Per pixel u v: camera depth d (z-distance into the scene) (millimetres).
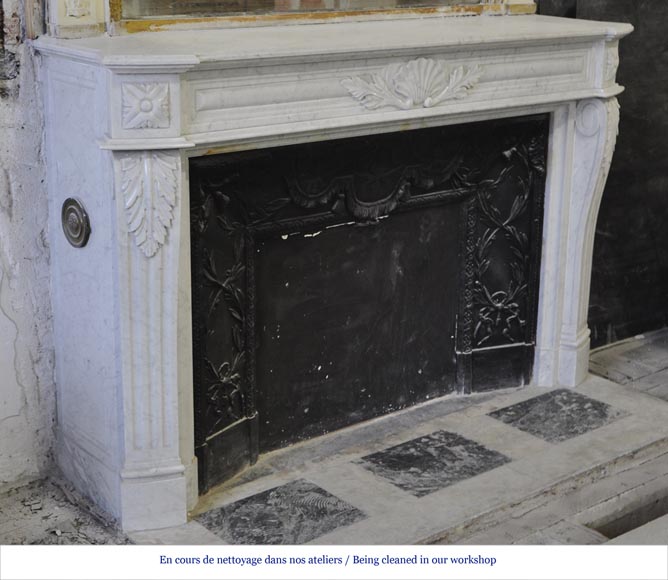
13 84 2674
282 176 2867
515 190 3420
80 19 2633
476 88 3029
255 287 2953
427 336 3430
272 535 2734
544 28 3148
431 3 3311
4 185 2727
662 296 4188
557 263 3508
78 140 2604
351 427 3316
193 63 2393
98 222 2596
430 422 3365
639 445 3230
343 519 2811
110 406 2715
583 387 3621
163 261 2561
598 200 3447
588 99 3336
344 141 2951
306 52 2600
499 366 3568
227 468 2980
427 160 3172
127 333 2596
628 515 3088
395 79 2836
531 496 2951
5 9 2611
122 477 2703
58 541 2707
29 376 2902
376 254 3215
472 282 3451
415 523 2795
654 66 3824
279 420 3146
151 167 2475
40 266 2836
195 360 2787
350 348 3248
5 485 2939
